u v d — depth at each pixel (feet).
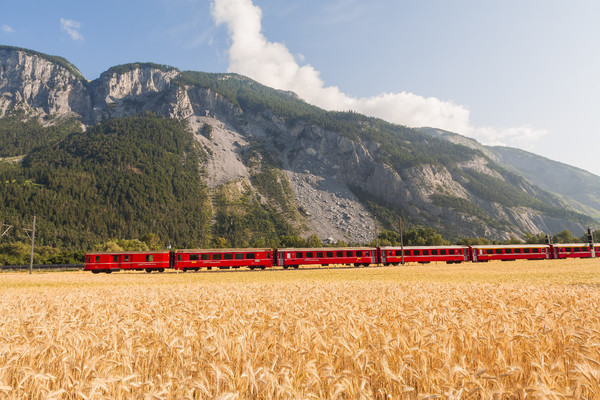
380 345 20.89
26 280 145.18
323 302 42.01
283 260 210.79
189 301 47.93
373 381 17.78
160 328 25.11
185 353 20.54
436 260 228.63
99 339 23.67
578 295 48.39
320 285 80.07
